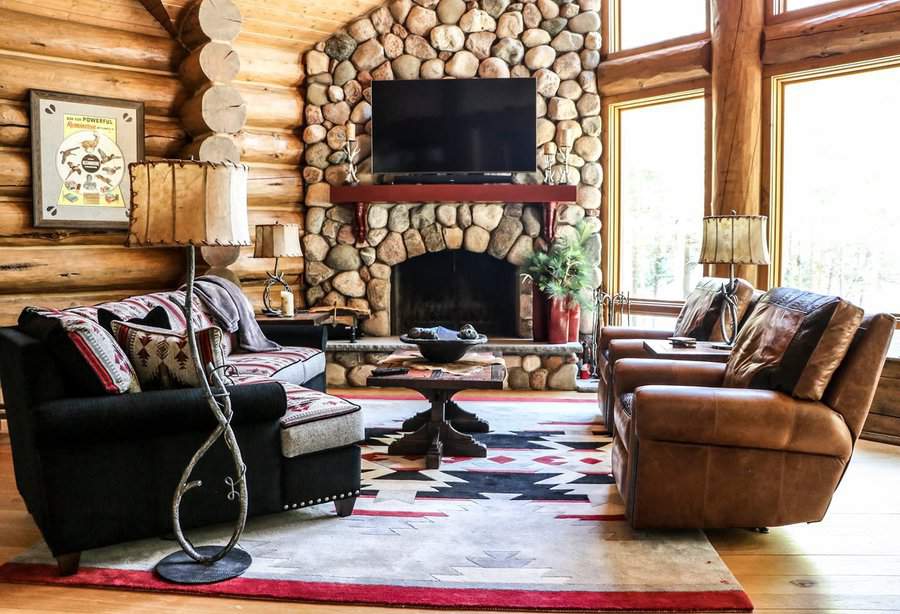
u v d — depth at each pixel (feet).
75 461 8.96
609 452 14.20
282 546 9.81
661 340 15.01
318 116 20.80
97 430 8.98
